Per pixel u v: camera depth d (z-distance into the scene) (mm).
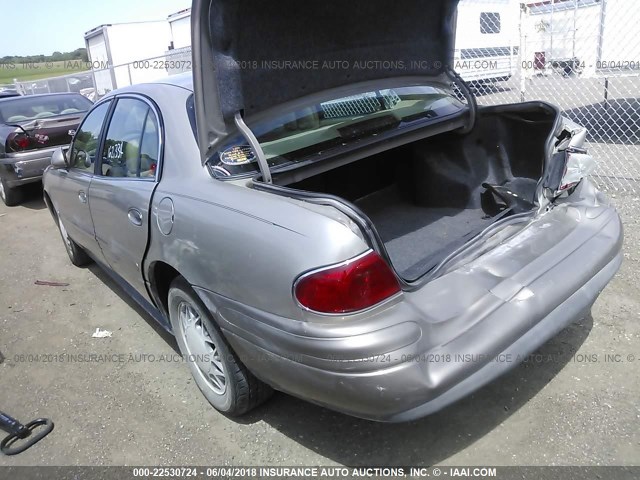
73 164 3934
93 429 2734
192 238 2334
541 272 2277
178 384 3021
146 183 2781
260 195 2195
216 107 2332
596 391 2557
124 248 3059
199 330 2654
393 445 2387
